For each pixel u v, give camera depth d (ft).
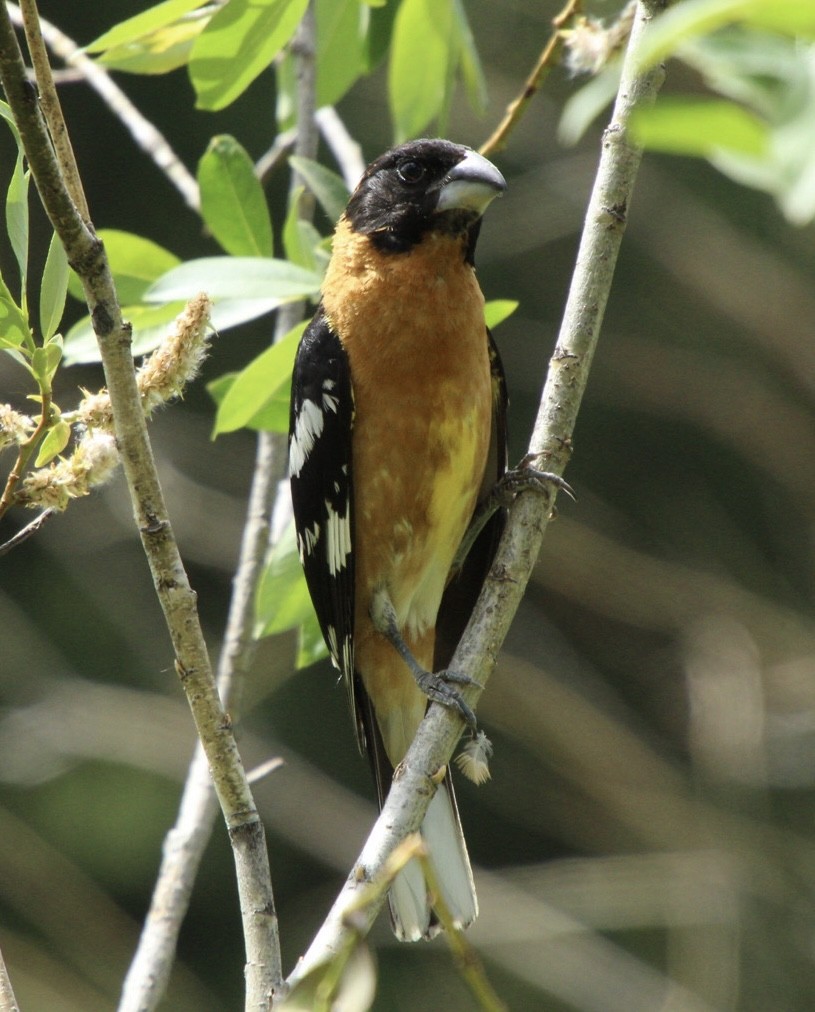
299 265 20.35
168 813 43.34
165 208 44.86
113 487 45.19
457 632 19.72
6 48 10.91
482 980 10.09
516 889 45.88
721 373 51.93
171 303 18.74
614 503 51.49
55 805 43.42
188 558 46.32
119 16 43.55
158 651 45.37
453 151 18.65
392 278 18.22
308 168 20.44
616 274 52.16
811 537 51.44
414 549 18.79
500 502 17.47
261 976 12.13
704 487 51.85
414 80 21.42
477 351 18.40
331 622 19.07
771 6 6.63
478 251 49.57
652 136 7.09
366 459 18.39
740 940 44.75
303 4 16.90
